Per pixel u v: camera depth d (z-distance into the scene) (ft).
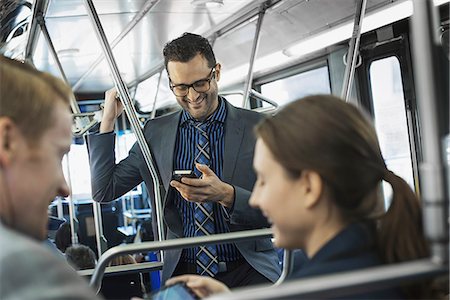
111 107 8.51
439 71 2.69
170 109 24.64
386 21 12.55
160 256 9.39
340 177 3.54
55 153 3.31
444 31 11.57
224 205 7.32
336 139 3.53
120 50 17.29
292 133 3.59
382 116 13.78
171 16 13.61
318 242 3.69
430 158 2.67
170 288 4.77
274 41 15.37
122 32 14.94
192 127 8.03
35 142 3.18
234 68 18.19
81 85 24.16
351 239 3.57
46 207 3.36
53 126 3.27
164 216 8.00
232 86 19.51
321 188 3.57
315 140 3.54
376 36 13.41
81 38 15.64
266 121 3.80
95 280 5.17
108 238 24.04
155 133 8.33
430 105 2.65
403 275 2.62
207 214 7.73
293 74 16.96
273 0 12.76
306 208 3.64
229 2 12.64
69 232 17.53
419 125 12.76
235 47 16.69
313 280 2.60
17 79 3.17
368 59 13.89
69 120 3.45
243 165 7.81
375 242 3.74
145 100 24.85
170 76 7.77
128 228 25.29
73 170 23.39
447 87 2.76
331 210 3.64
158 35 15.47
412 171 13.10
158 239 8.39
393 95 13.39
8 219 3.20
